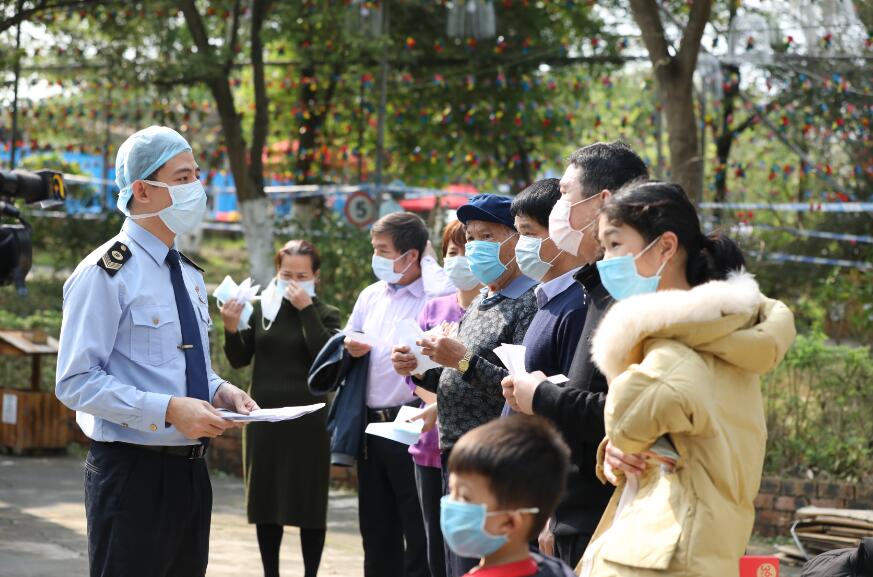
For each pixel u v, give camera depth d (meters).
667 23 14.45
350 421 5.32
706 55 14.02
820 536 6.50
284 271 5.96
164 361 3.72
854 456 7.58
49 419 9.51
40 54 17.70
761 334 2.80
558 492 2.54
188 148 3.82
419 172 20.78
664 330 2.76
